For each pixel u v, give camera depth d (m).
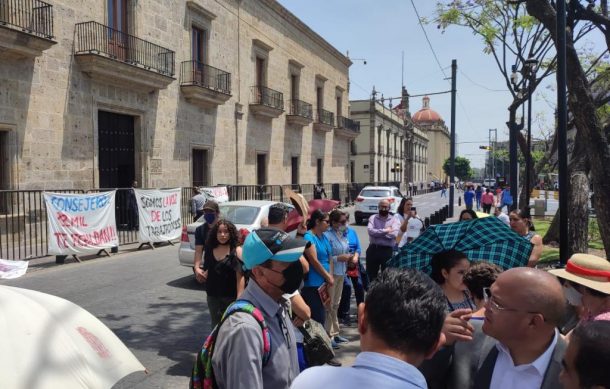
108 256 12.23
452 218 26.02
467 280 3.02
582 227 9.70
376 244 7.81
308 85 33.41
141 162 18.05
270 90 27.67
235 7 24.30
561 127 6.79
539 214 24.91
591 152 8.29
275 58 28.70
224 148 23.64
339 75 39.56
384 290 1.69
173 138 19.78
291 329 2.59
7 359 1.67
